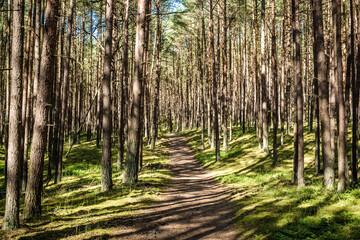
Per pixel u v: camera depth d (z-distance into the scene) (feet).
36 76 40.60
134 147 41.09
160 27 91.97
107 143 36.83
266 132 68.23
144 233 21.04
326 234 18.11
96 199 31.71
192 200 32.99
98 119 92.89
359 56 34.04
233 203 30.86
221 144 90.63
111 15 37.70
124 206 28.68
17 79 22.49
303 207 25.50
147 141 114.93
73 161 68.49
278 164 56.08
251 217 24.52
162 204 30.50
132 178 40.65
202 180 50.47
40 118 24.95
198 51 106.42
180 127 184.44
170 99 180.55
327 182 33.37
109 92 37.47
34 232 20.47
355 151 31.76
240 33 122.72
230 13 92.02
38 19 39.04
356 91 32.50
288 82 82.38
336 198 26.99
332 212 22.76
